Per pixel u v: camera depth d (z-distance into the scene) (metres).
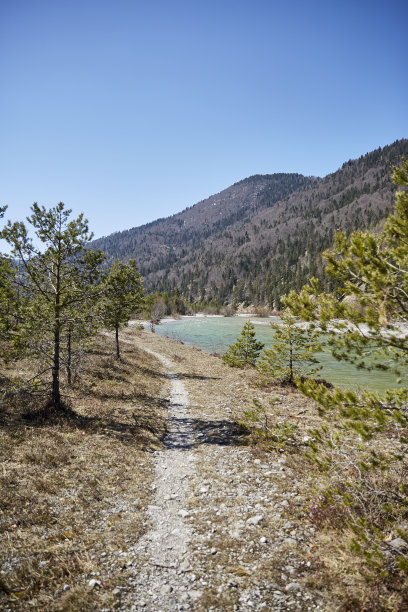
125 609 4.56
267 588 4.94
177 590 4.95
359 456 8.66
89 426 11.88
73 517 6.66
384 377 23.47
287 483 8.39
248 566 5.45
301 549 5.82
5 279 11.52
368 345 5.48
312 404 16.02
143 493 8.02
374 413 5.10
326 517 6.45
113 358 25.50
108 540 6.09
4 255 11.62
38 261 12.45
